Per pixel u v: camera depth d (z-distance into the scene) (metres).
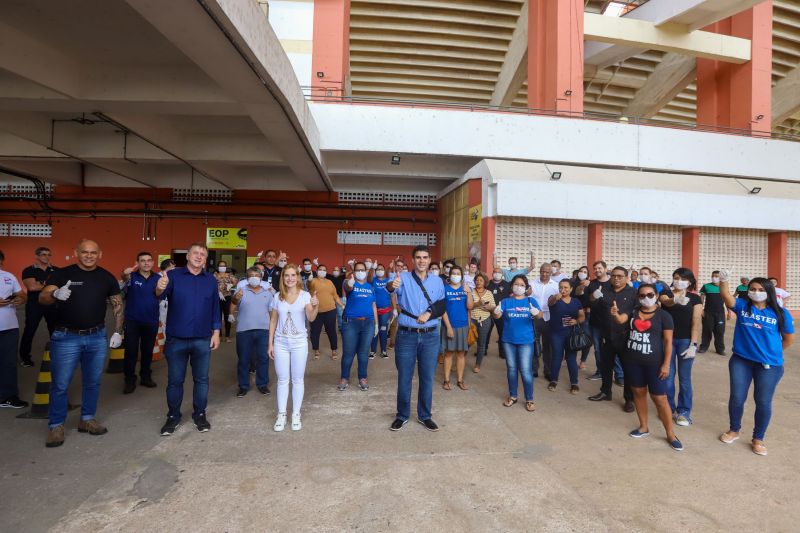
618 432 4.43
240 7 5.57
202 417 4.30
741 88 17.52
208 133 12.11
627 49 18.98
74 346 3.92
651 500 3.09
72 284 3.91
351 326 5.71
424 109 12.84
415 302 4.36
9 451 3.71
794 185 14.30
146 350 5.73
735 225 13.05
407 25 20.86
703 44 16.91
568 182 12.15
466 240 13.53
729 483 3.37
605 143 13.23
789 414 5.14
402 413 4.44
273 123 9.08
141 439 4.01
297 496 3.05
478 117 12.94
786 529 2.77
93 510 2.85
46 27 6.68
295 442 4.00
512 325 5.13
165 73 8.05
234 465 3.51
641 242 12.99
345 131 12.66
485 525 2.75
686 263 13.15
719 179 13.90
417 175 14.44
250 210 16.11
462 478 3.36
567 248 12.41
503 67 23.00
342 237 16.38
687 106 27.55
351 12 20.11
